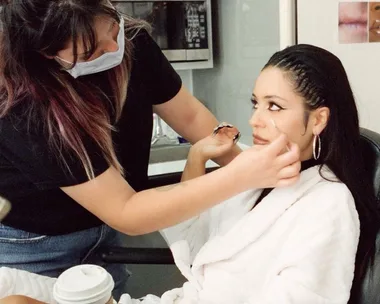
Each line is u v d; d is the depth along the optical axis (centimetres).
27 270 99
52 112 77
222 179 77
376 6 142
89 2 71
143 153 107
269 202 84
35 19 70
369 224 79
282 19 137
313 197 81
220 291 85
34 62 77
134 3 157
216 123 116
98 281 72
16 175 89
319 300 74
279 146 75
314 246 75
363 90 147
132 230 83
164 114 113
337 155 81
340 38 141
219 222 96
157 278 134
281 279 77
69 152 78
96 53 78
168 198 80
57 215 96
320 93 78
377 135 87
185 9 165
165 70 108
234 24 164
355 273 78
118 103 93
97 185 81
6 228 97
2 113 79
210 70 185
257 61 154
